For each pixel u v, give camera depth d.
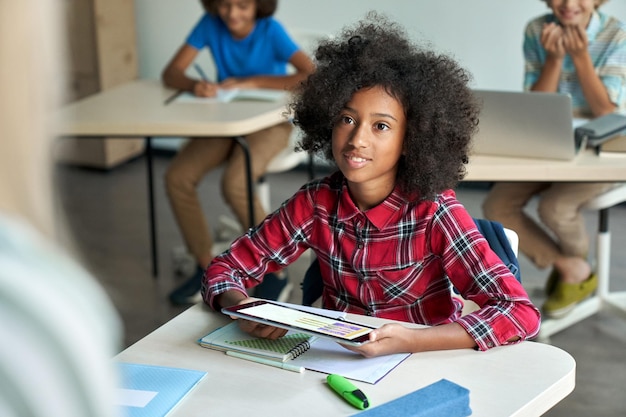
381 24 1.59
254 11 3.16
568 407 2.32
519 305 1.34
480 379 1.19
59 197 0.48
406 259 1.49
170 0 4.61
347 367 1.22
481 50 4.08
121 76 4.55
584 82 2.67
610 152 2.33
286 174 4.55
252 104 2.85
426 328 1.29
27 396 0.43
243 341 1.31
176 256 3.39
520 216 2.69
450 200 1.49
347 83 1.45
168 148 4.83
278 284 2.90
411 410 1.05
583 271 2.72
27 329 0.43
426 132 1.43
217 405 1.12
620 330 2.77
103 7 4.35
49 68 0.45
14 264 0.44
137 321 2.94
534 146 2.29
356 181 1.45
